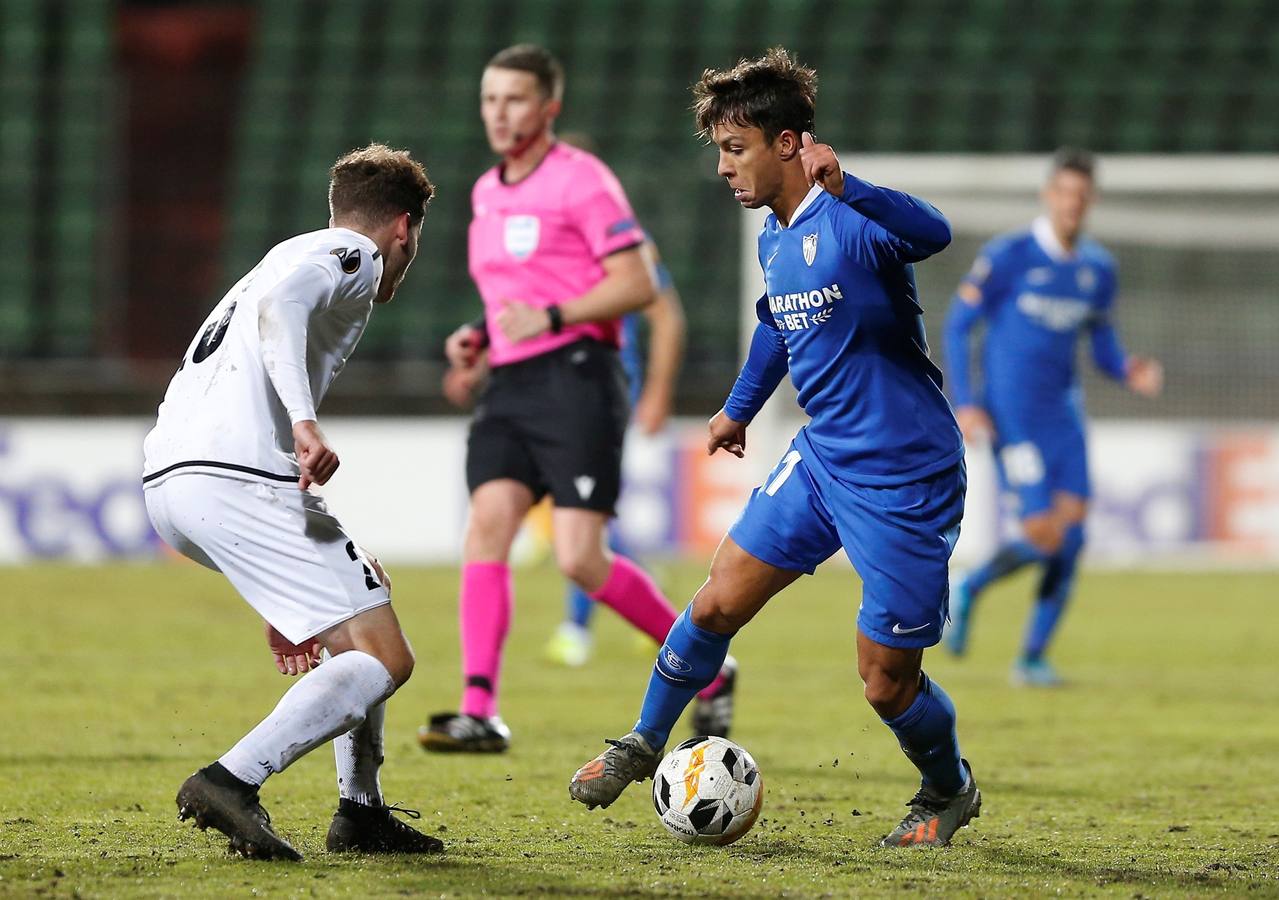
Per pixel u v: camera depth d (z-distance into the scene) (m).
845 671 29.53
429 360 58.03
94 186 61.66
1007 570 29.77
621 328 21.33
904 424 13.75
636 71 64.69
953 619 30.72
